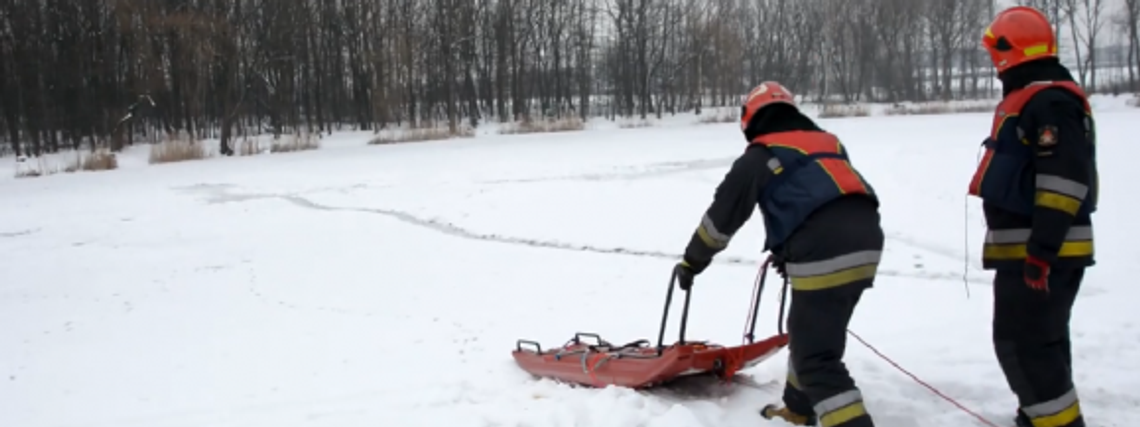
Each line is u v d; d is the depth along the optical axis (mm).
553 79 60500
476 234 11023
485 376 5195
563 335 6246
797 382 3916
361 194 14984
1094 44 64438
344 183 16844
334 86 49031
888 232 9328
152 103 36156
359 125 48312
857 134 22469
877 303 6664
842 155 3631
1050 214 3295
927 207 10258
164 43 36062
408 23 45969
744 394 4438
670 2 55125
